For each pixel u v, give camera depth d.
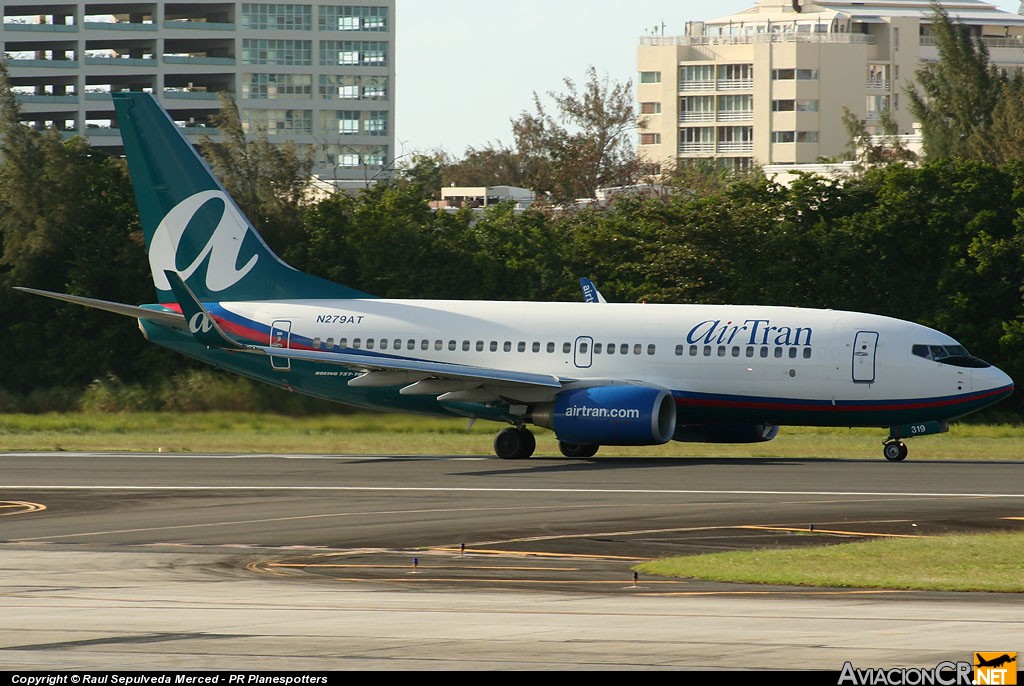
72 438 193.62
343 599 72.62
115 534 101.06
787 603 71.69
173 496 124.81
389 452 176.62
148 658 56.56
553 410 160.00
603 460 162.88
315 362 174.38
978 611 68.81
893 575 81.75
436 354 170.25
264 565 86.56
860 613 68.12
